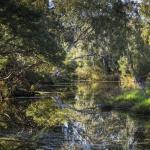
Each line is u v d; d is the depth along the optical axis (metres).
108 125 23.92
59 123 24.94
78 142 18.64
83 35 48.66
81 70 88.69
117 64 82.50
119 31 46.59
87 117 27.83
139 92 34.38
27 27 27.88
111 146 17.61
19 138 19.55
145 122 24.78
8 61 41.16
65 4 45.78
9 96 42.78
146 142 18.45
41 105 36.16
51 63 33.72
